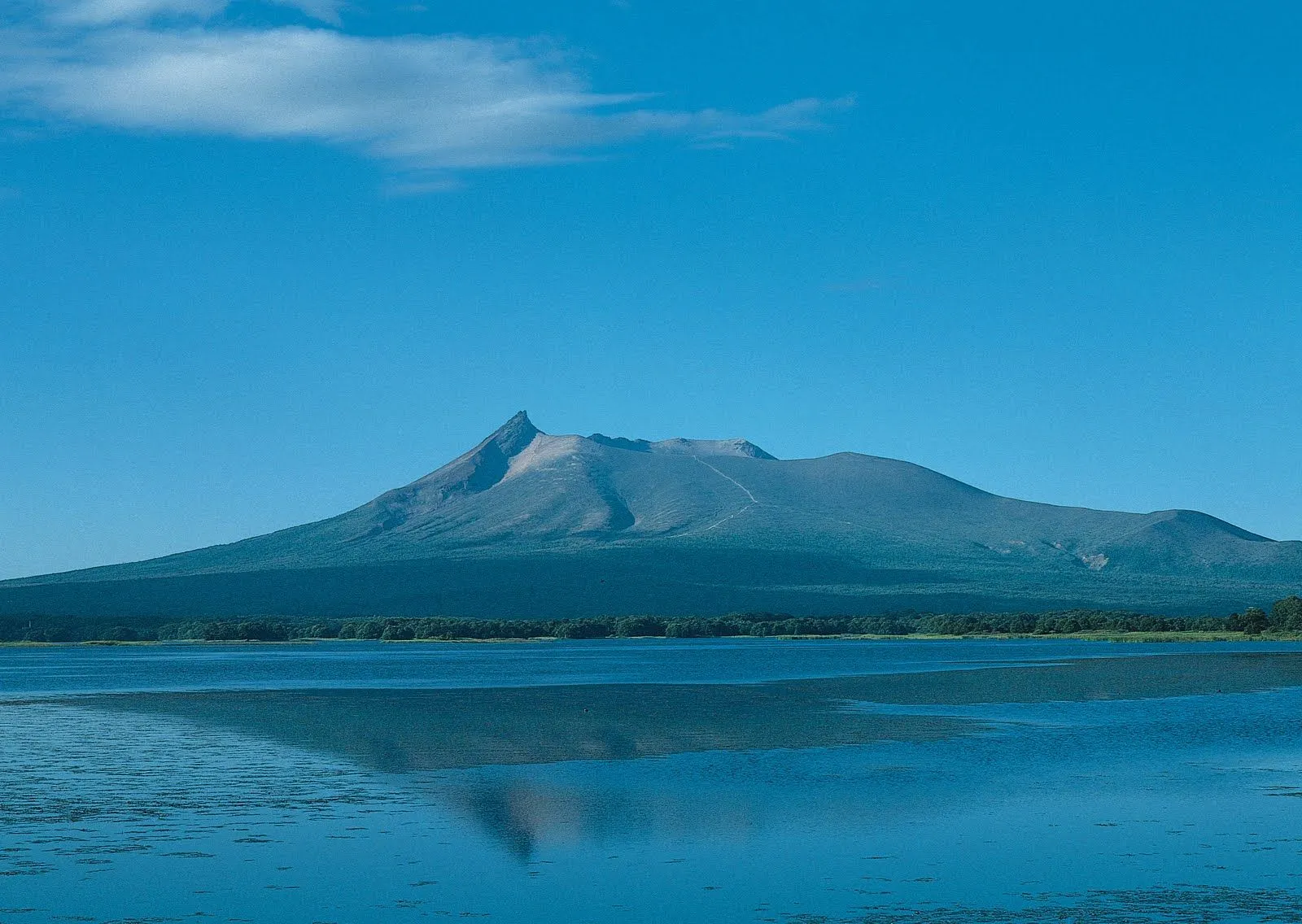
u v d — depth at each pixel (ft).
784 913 96.48
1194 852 114.21
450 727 219.00
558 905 98.89
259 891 102.73
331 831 123.95
